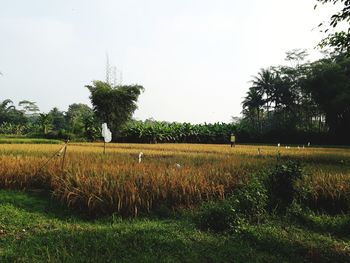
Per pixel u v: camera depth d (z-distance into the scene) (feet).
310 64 225.35
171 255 26.50
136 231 31.12
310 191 43.45
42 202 41.55
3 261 24.34
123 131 202.18
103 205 37.68
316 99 207.62
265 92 255.09
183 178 43.80
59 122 346.95
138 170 45.91
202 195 43.29
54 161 54.90
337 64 207.62
